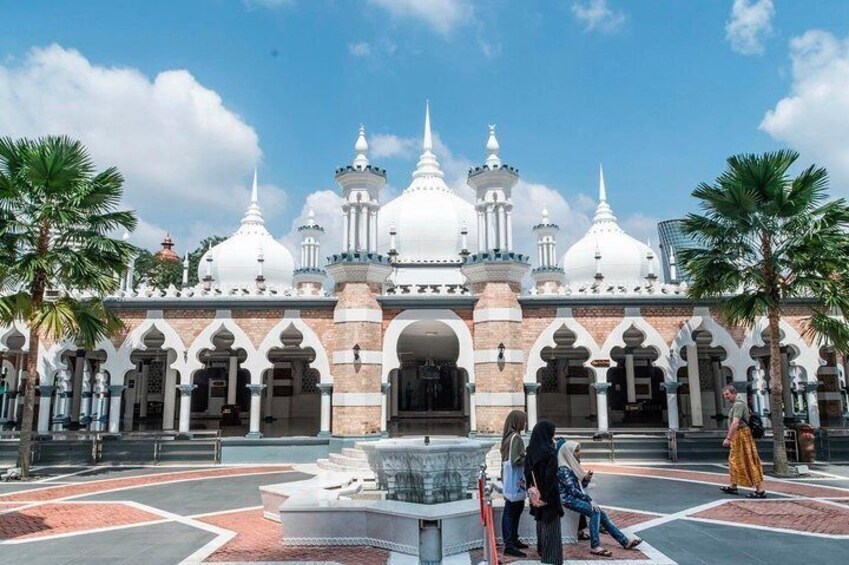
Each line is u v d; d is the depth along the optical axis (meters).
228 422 26.95
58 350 19.62
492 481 10.85
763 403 21.61
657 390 29.28
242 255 28.05
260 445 18.72
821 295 15.38
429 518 7.87
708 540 8.76
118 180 16.19
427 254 24.53
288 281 28.97
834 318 17.38
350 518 8.64
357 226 19.28
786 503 11.55
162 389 31.88
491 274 18.70
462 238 24.23
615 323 19.39
